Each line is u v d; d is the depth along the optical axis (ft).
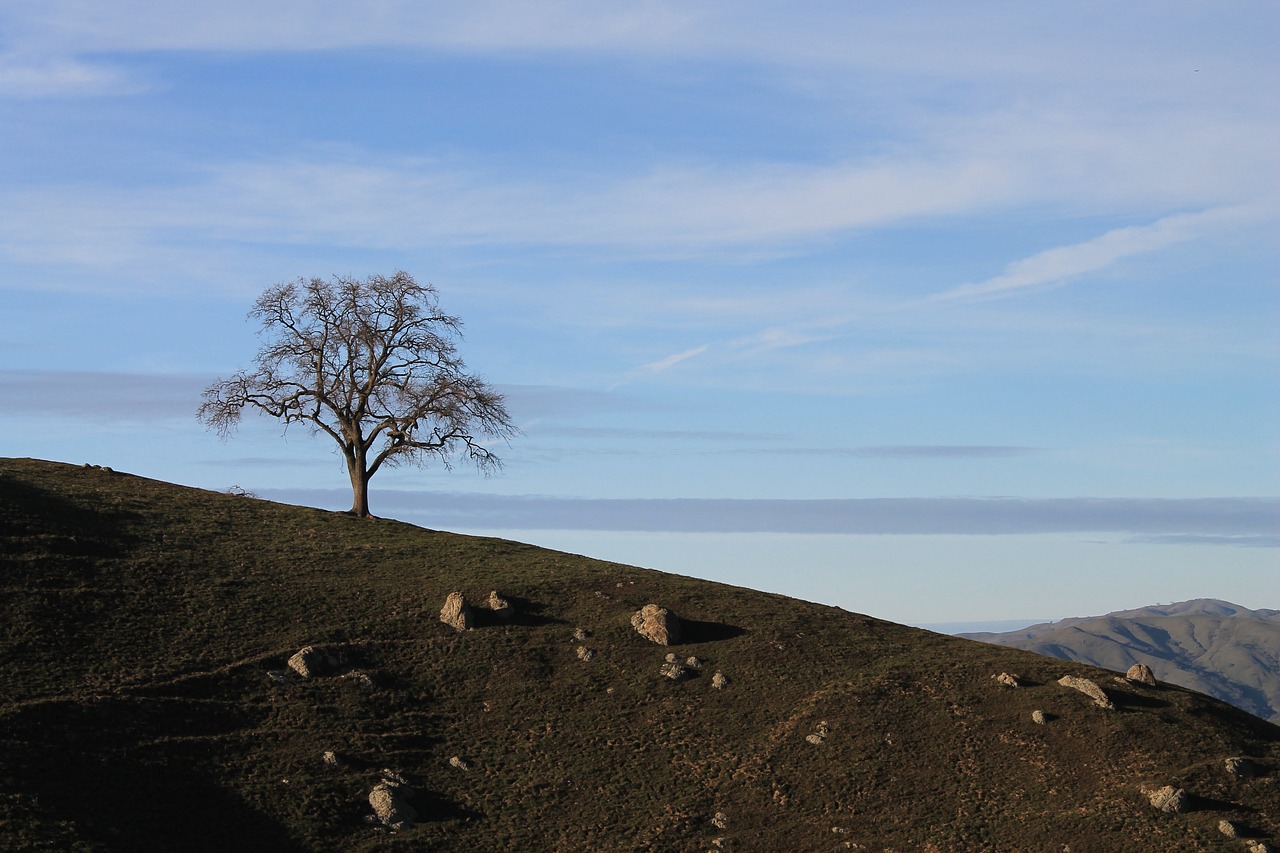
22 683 177.78
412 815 164.86
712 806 170.30
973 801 167.22
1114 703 191.31
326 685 195.21
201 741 171.83
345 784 168.04
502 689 201.67
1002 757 177.47
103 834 142.51
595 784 176.14
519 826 165.48
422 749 183.01
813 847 159.53
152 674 188.55
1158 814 158.71
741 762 180.55
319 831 156.97
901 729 186.50
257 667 197.26
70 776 155.12
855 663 212.64
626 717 193.98
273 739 177.06
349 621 221.46
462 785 174.70
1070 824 158.81
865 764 177.88
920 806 166.91
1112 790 165.89
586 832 164.55
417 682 201.98
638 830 164.86
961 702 194.18
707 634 225.35
